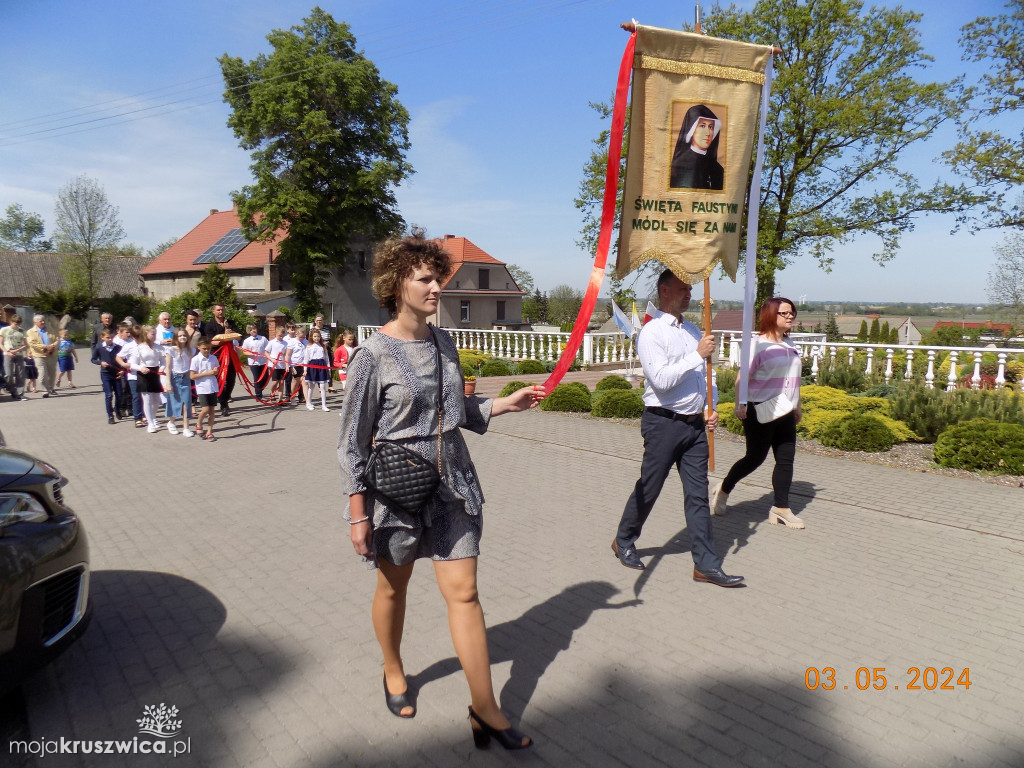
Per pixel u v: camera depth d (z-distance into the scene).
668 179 4.01
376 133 37.25
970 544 5.06
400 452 2.57
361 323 47.28
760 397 5.30
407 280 2.61
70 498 6.59
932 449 8.18
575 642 3.60
